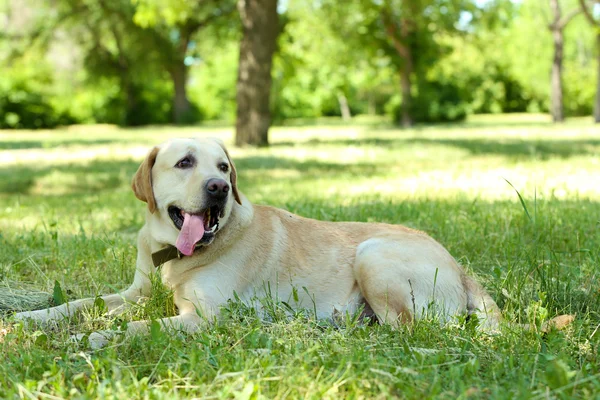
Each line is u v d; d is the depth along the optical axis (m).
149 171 3.86
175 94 41.66
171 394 2.53
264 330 3.41
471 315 3.47
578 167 11.76
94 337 3.21
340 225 4.25
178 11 18.64
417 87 36.25
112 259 4.92
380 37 33.06
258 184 10.62
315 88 53.38
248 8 17.67
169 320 3.37
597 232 5.57
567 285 4.00
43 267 4.93
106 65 39.03
